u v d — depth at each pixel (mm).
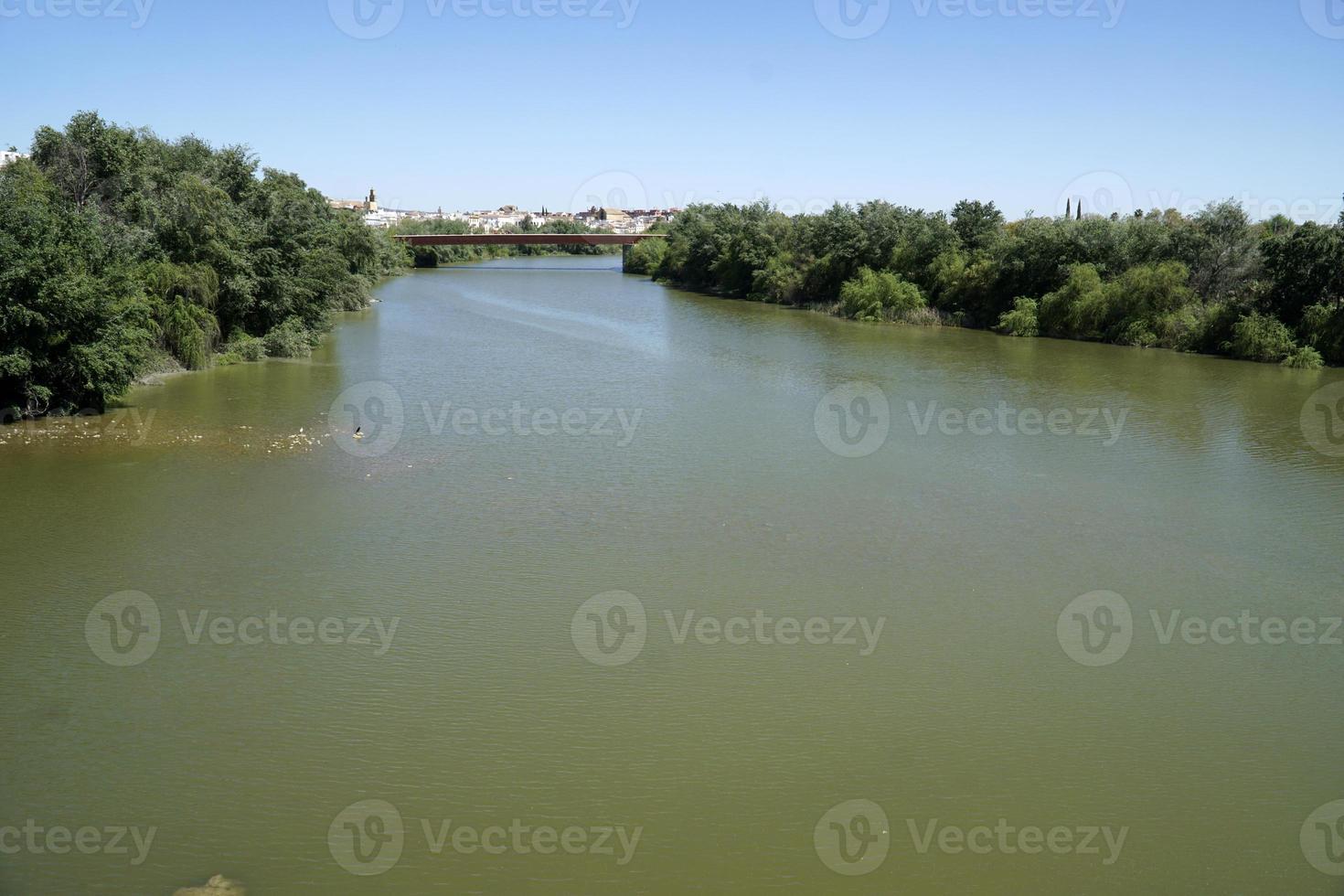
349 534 23750
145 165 55188
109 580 20781
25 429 33031
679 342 62656
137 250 46062
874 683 17250
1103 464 31734
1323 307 54500
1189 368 52656
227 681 16875
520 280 126000
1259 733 15883
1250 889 12266
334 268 61844
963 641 18906
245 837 12945
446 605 19906
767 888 12180
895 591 21141
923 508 26750
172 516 24750
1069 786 14406
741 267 103500
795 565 22453
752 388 45000
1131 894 12188
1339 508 27141
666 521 25172
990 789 14305
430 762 14711
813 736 15570
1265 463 32062
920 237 84750
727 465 30797
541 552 22828
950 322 76625
